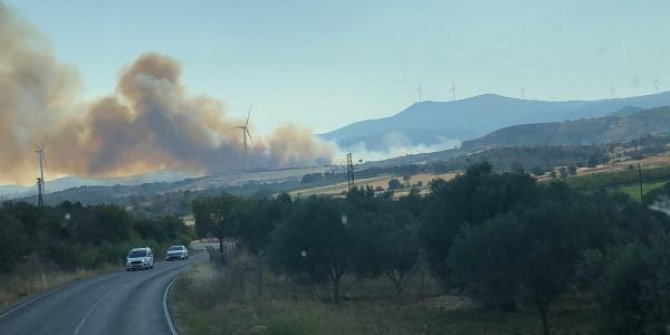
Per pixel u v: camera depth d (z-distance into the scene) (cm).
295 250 3441
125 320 2453
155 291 3572
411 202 4900
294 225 3478
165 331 2142
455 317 2675
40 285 3988
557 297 2208
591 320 2331
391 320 2584
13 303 3216
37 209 6100
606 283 1678
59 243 5709
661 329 1508
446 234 3052
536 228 2141
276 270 3569
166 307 2838
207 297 3002
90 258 5806
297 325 1895
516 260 2144
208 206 6256
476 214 2956
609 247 1875
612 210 2336
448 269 3100
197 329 2152
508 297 2216
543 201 2477
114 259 6394
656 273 1543
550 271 2108
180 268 5503
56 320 2522
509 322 2486
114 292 3584
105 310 2788
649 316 1538
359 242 3431
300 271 3491
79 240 6550
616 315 1628
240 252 5003
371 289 3731
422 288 3709
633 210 2456
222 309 2647
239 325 2155
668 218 2470
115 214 7306
